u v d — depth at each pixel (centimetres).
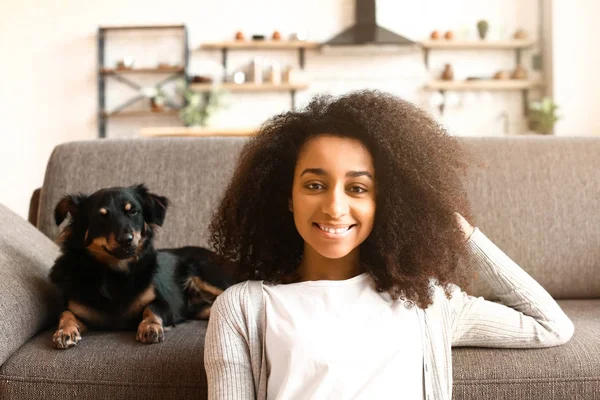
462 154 121
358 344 99
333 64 646
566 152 200
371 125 105
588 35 605
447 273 110
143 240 163
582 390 123
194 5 636
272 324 102
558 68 609
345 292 106
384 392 96
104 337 146
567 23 606
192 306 179
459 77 647
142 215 166
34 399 127
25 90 626
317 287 106
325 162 103
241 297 107
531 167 196
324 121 107
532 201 191
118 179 198
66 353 133
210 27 639
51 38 627
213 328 105
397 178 107
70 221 163
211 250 188
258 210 117
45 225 197
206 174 198
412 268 107
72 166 201
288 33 641
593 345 129
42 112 628
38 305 149
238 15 639
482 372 123
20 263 155
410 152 108
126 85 636
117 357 132
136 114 620
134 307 156
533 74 642
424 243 108
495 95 646
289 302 104
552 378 123
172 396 127
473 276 121
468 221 121
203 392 127
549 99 604
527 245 187
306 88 645
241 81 630
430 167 109
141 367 129
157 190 196
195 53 641
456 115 648
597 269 188
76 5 627
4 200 628
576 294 188
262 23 640
